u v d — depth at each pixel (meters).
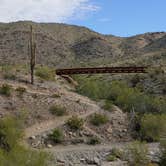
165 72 87.56
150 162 34.34
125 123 50.91
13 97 52.19
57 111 51.47
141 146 33.84
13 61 184.62
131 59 154.62
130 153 35.62
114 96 67.88
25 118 48.25
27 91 55.94
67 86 72.94
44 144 43.56
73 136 46.41
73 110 53.25
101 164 37.16
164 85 80.62
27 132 45.41
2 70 63.94
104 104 58.00
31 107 51.16
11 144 35.66
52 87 62.69
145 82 86.12
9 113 48.28
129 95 62.75
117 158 39.03
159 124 48.62
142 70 89.19
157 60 133.75
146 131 48.44
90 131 48.03
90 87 70.06
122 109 59.41
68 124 48.16
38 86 60.44
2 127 37.34
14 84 58.44
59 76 81.06
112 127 49.69
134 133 49.19
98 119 50.16
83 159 38.66
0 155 25.70
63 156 39.12
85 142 46.06
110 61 169.62
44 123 48.53
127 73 93.31
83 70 86.56
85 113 53.03
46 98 54.62
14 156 26.66
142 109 59.22
